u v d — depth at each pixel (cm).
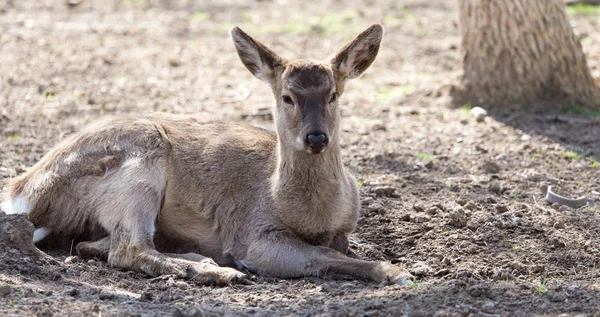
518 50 1891
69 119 1819
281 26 2922
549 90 1906
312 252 1070
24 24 2880
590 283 1012
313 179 1078
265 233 1097
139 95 2036
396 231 1216
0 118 1797
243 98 2036
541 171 1503
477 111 1862
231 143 1173
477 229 1206
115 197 1117
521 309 909
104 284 1024
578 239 1170
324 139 1048
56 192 1145
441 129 1780
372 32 1159
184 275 1046
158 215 1158
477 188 1410
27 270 1011
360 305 916
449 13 3119
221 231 1145
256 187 1125
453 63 2377
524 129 1753
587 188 1412
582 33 2542
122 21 3019
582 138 1692
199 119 1240
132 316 873
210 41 2711
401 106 1986
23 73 2203
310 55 2497
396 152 1623
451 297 936
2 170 1457
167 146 1168
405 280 1004
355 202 1138
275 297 977
